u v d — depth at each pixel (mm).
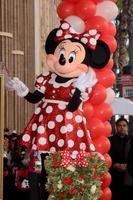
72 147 5957
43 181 6086
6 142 9906
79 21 7191
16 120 16688
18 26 17078
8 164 9336
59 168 5258
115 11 7637
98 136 7387
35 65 19703
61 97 6094
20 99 16859
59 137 5988
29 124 6242
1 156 6160
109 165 7500
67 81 6129
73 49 6148
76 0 7383
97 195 5352
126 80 13336
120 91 13344
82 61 6176
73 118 6031
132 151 8547
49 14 23078
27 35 18328
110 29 7555
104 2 7641
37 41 20281
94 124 7277
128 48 17828
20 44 17344
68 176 5219
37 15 20359
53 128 6031
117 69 17719
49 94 6168
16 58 17062
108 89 7762
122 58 17672
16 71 17078
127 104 9523
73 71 6098
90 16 7359
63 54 6145
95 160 5371
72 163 5273
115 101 9648
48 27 22703
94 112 7441
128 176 8672
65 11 7383
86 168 5285
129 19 17578
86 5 7246
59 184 5207
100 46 6672
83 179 5242
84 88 5902
